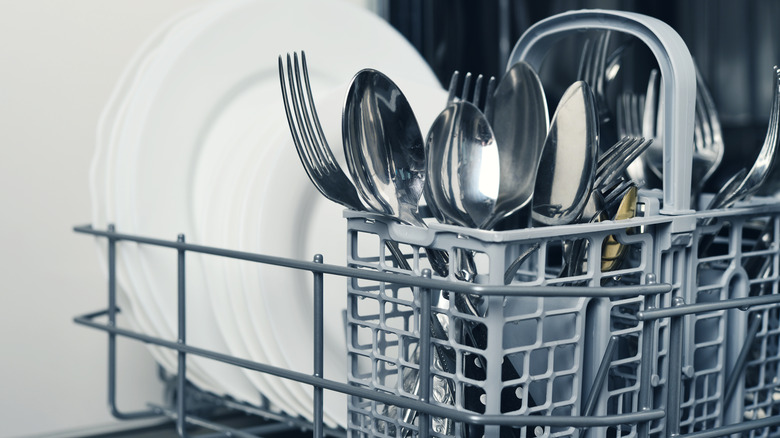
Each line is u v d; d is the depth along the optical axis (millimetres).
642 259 521
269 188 663
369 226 526
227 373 744
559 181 498
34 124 903
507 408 512
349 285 542
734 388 602
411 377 549
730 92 848
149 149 720
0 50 883
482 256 711
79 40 924
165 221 732
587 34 925
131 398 955
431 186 497
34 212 906
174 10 983
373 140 521
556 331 518
